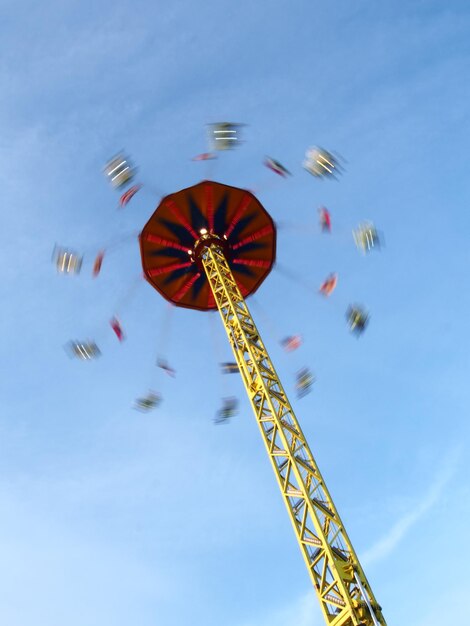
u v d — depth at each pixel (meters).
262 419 37.00
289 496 32.78
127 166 45.91
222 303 46.19
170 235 50.47
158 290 52.62
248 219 50.81
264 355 40.91
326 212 47.00
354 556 29.27
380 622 26.80
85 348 49.41
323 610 28.42
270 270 53.38
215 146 43.53
